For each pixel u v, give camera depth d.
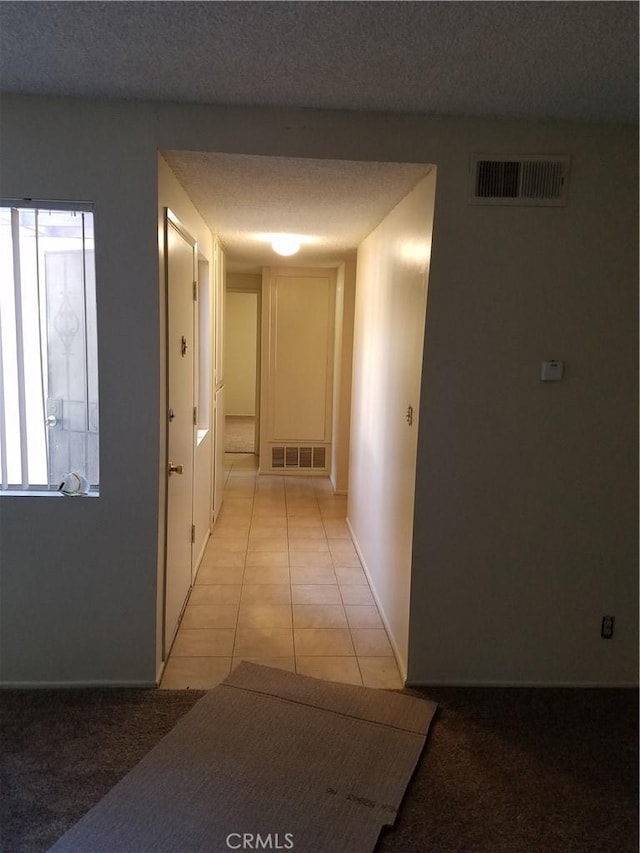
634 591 2.56
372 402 3.61
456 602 2.52
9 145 2.17
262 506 5.16
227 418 9.95
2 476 2.40
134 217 2.23
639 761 2.12
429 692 2.51
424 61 1.79
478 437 2.43
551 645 2.58
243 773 1.97
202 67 1.88
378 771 2.00
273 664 2.68
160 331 2.32
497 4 1.46
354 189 2.66
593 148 2.29
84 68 1.91
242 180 2.56
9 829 1.72
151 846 1.67
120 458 2.35
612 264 2.36
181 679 2.53
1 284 2.29
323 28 1.60
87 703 2.34
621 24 1.54
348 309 5.33
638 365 2.42
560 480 2.47
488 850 1.72
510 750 2.15
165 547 2.56
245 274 6.52
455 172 2.28
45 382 2.36
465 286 2.34
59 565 2.40
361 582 3.61
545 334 2.38
